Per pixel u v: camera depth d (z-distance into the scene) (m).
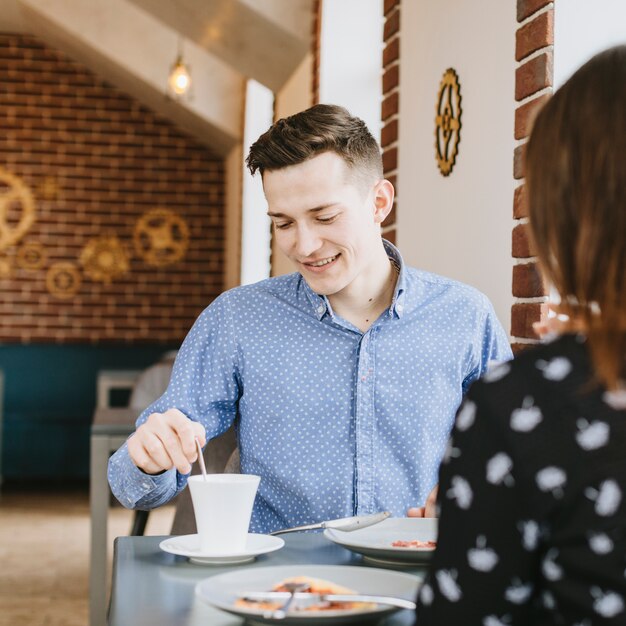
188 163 7.18
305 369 1.74
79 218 7.10
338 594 1.06
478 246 2.29
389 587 1.14
